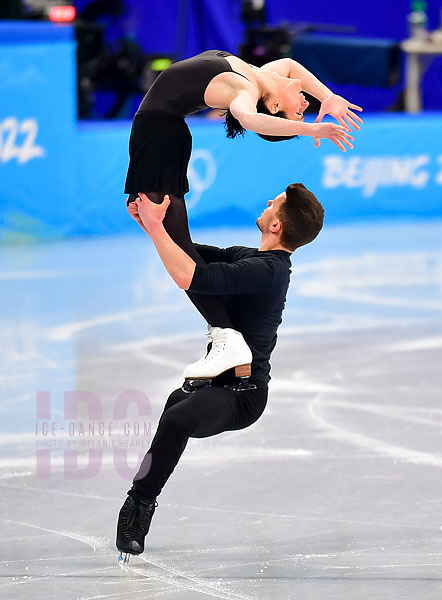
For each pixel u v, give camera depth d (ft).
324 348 97.45
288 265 52.11
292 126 47.88
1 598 45.37
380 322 108.88
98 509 57.31
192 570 48.60
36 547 51.72
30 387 82.64
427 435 70.49
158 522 55.42
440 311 114.32
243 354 50.29
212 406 49.85
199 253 54.70
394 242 163.73
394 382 84.99
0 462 65.16
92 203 161.48
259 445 68.95
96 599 45.21
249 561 49.70
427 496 58.90
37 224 156.97
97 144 160.15
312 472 63.41
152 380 84.79
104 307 114.73
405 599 44.91
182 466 65.00
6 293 121.60
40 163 154.92
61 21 160.04
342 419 74.54
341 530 53.83
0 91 149.18
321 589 46.11
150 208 48.75
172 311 113.39
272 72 54.24
